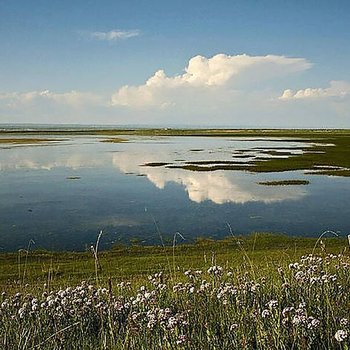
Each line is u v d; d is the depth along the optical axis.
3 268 17.72
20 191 38.03
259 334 6.28
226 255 18.92
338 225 25.89
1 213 29.30
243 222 26.66
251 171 50.59
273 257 17.73
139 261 18.34
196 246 21.73
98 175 48.84
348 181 42.31
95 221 27.11
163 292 8.89
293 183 41.09
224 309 7.72
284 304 8.04
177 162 62.38
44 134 183.12
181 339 6.07
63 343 7.00
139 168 55.38
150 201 33.19
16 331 7.25
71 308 8.20
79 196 35.44
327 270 10.25
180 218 27.77
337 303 7.46
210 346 6.34
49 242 22.75
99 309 7.87
